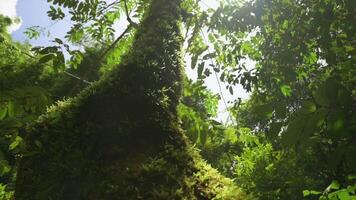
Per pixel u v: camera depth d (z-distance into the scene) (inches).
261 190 307.1
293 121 44.6
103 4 186.5
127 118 117.4
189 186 108.2
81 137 114.0
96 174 107.8
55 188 108.4
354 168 46.0
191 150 120.7
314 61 158.9
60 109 121.4
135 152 112.4
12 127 78.7
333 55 126.6
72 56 132.6
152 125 118.2
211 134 124.8
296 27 147.0
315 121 43.6
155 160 110.1
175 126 121.2
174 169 109.2
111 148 112.1
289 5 146.4
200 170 116.4
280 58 149.4
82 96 123.1
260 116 51.3
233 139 141.5
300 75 154.5
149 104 121.4
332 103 43.2
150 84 125.2
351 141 46.3
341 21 126.0
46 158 113.3
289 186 299.9
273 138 50.0
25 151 110.5
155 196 101.9
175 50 136.1
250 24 139.7
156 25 138.6
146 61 128.2
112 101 120.1
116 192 103.6
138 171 107.3
